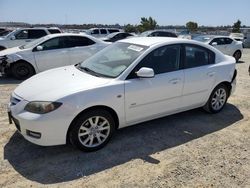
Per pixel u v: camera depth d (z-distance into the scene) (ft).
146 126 16.53
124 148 13.84
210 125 16.93
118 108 13.60
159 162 12.66
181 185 11.07
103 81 13.44
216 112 18.81
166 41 15.62
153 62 14.82
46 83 13.52
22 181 11.10
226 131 16.14
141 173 11.80
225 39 50.62
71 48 30.55
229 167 12.41
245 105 20.93
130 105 13.99
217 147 14.20
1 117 17.44
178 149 13.89
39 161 12.52
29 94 12.74
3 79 29.35
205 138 15.17
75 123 12.57
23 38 46.50
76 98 12.31
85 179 11.32
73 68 16.05
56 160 12.62
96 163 12.48
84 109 12.53
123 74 13.80
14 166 12.09
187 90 16.19
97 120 13.19
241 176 11.78
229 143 14.67
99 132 13.46
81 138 12.98
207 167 12.35
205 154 13.47
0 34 67.51
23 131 12.47
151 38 16.67
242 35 105.60
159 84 14.76
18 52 28.66
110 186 10.91
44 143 12.22
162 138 15.03
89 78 13.82
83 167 12.15
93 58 16.60
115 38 70.64
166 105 15.51
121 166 12.28
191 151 13.73
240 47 52.26
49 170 11.87
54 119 11.99
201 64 16.99
